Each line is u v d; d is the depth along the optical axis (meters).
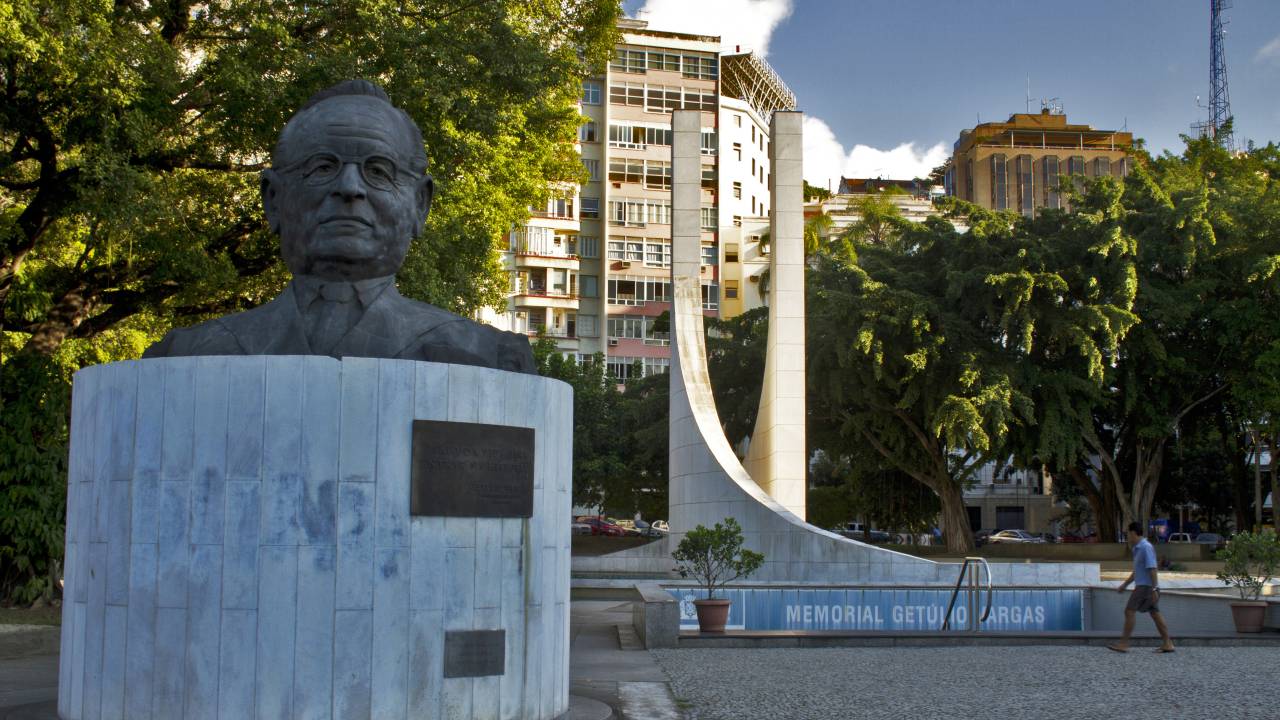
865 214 47.47
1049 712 9.01
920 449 38.44
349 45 18.83
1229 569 15.21
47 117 16.58
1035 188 102.88
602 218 66.38
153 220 16.78
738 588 17.66
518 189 26.44
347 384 6.87
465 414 7.22
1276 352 31.67
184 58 18.61
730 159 68.62
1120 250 32.06
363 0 17.69
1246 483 44.91
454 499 7.09
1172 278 35.22
